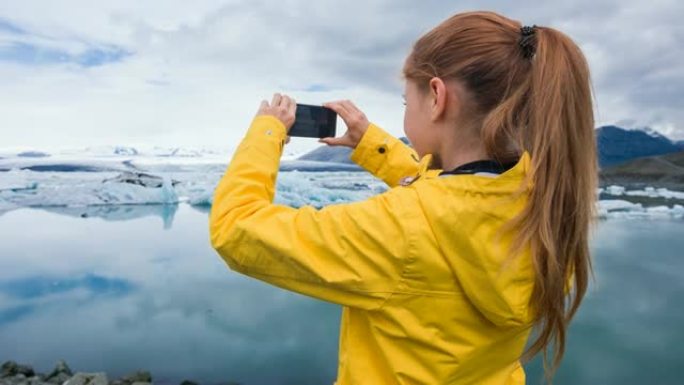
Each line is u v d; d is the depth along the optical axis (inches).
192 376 235.0
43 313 313.3
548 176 40.1
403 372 41.4
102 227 572.4
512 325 41.3
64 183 767.7
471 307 40.6
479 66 43.1
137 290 357.4
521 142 41.9
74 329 290.0
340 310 319.0
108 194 710.5
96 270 407.5
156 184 767.7
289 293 351.6
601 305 307.1
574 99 41.4
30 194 715.4
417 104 47.5
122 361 250.5
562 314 42.3
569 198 41.5
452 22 46.2
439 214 38.6
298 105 61.4
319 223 41.0
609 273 371.9
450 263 39.1
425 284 39.6
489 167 42.3
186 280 380.8
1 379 227.8
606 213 615.2
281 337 277.6
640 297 319.3
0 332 283.6
